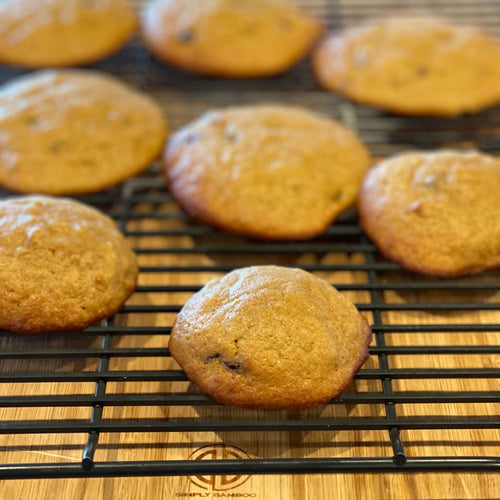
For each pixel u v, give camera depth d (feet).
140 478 0.81
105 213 1.01
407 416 0.85
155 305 0.94
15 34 1.21
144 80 1.25
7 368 0.88
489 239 0.93
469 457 0.79
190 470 0.78
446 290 0.97
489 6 1.40
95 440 0.79
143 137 1.08
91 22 1.23
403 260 0.94
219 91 1.25
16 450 0.82
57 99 1.08
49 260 0.87
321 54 1.24
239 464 0.78
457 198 0.95
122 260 0.91
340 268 0.95
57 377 0.82
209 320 0.83
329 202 1.00
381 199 0.98
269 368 0.80
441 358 0.90
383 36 1.21
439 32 1.21
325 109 1.21
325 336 0.82
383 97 1.15
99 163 1.03
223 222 0.98
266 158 1.01
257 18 1.23
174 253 0.97
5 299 0.85
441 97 1.14
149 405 0.82
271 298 0.83
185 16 1.23
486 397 0.82
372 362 0.89
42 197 0.94
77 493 0.80
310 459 0.78
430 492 0.80
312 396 0.80
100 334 0.87
